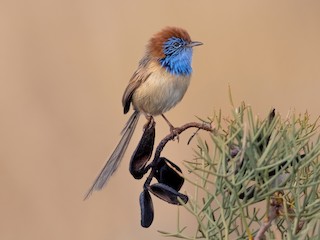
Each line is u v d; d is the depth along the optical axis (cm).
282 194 484
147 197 532
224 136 506
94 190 767
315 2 1808
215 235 500
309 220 475
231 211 489
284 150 485
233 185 469
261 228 469
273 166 469
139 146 548
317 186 486
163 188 520
